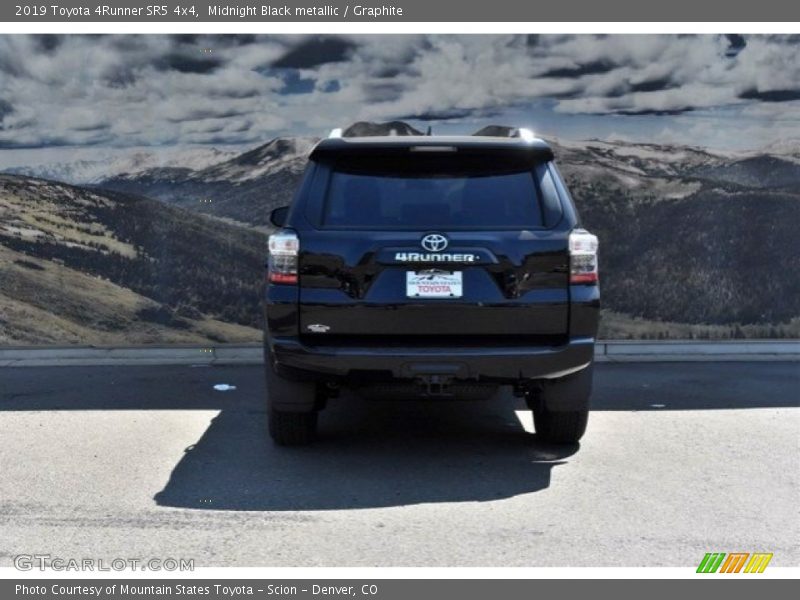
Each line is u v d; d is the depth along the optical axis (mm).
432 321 5152
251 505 4863
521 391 5680
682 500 4938
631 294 9117
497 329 5176
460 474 5402
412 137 5434
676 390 7602
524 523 4605
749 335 9180
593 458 5711
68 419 6648
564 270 5203
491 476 5363
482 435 6289
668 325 9156
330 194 5332
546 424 5828
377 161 5402
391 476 5367
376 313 5152
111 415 6766
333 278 5172
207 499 4953
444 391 5328
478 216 5266
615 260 9078
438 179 5355
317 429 6438
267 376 5539
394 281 5148
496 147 5336
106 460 5641
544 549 4289
